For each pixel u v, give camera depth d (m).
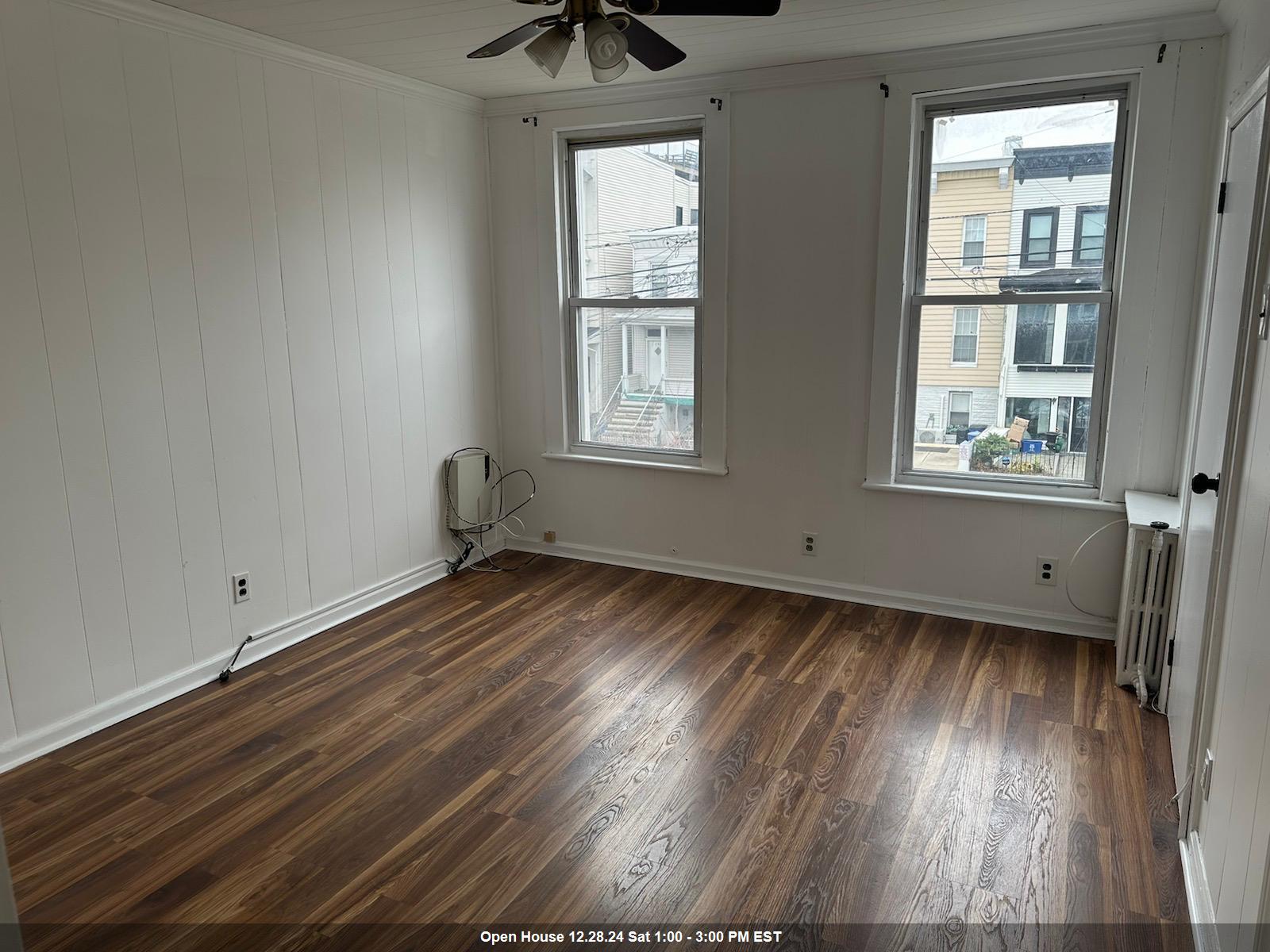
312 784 2.56
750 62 3.68
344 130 3.62
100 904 2.04
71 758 2.70
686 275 4.25
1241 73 2.60
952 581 3.85
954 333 3.73
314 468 3.63
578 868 2.18
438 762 2.68
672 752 2.73
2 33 2.44
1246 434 1.92
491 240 4.57
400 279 4.00
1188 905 2.01
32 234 2.55
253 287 3.28
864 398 3.88
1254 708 1.60
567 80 3.95
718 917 2.00
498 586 4.31
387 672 3.33
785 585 4.23
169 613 3.08
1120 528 3.49
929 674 3.28
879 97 3.61
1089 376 3.53
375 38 3.24
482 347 4.59
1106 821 2.35
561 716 2.97
